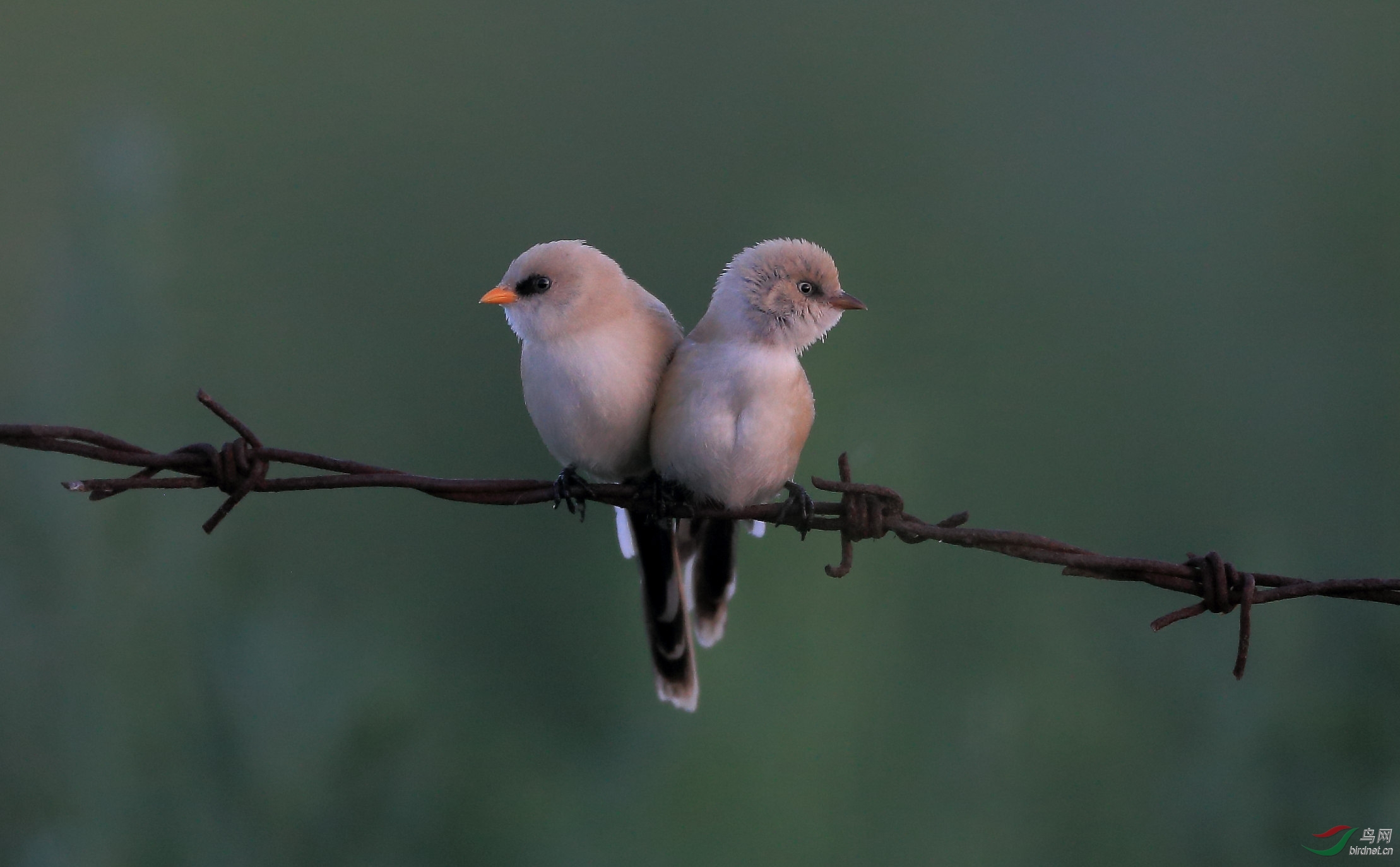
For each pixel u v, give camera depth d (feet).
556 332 24.41
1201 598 20.81
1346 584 20.49
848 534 21.80
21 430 19.92
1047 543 21.26
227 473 20.51
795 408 24.29
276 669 40.37
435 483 21.52
